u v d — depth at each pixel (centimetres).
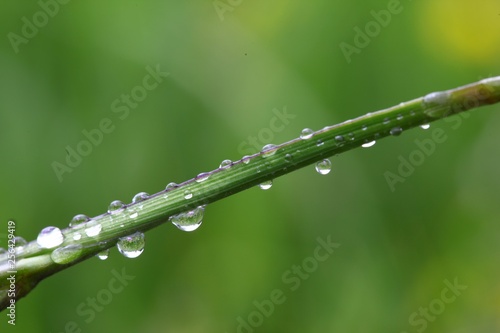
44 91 28
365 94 30
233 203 29
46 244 19
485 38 31
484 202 30
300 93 29
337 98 30
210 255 29
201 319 29
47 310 27
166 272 29
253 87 29
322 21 30
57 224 27
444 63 31
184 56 29
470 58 31
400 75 30
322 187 29
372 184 30
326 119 29
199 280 29
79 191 27
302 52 30
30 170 27
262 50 30
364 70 30
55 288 27
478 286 30
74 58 28
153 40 29
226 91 29
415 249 30
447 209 30
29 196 27
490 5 31
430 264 30
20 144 27
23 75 27
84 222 19
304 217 29
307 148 19
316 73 30
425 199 30
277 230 29
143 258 28
